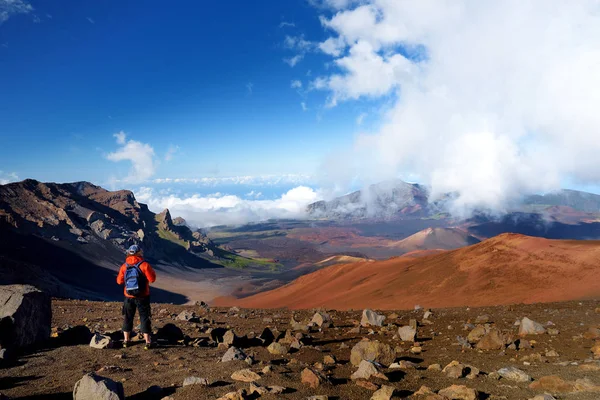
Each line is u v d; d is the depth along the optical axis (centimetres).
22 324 932
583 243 5472
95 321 1644
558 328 1351
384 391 561
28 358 834
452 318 1775
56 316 1809
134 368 765
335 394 583
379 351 832
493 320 1669
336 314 1975
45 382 666
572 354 920
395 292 6094
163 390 607
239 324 1573
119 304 2586
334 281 9219
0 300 938
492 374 695
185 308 2361
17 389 625
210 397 559
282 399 550
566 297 3866
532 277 4819
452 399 546
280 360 859
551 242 5869
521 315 1822
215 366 766
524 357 872
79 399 532
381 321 1508
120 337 1080
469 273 5712
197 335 1230
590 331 1135
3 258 11375
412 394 586
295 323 1423
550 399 521
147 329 953
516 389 612
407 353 976
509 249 6078
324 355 931
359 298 6438
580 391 569
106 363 801
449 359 884
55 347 939
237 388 606
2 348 831
